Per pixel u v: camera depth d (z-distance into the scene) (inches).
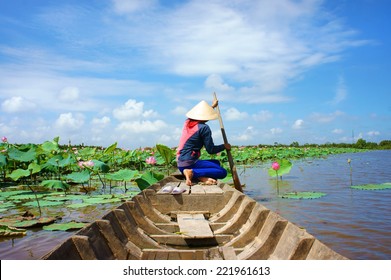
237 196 184.5
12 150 358.6
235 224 160.2
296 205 251.9
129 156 542.3
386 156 1101.7
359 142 2208.4
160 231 159.9
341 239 169.5
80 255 98.3
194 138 238.1
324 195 290.2
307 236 99.0
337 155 1204.5
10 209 256.7
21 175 319.3
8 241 174.2
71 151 545.3
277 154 908.0
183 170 244.8
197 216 193.3
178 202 206.2
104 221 118.8
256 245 128.9
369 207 242.8
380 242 164.2
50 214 237.5
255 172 534.0
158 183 237.6
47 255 86.1
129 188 378.9
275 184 382.0
